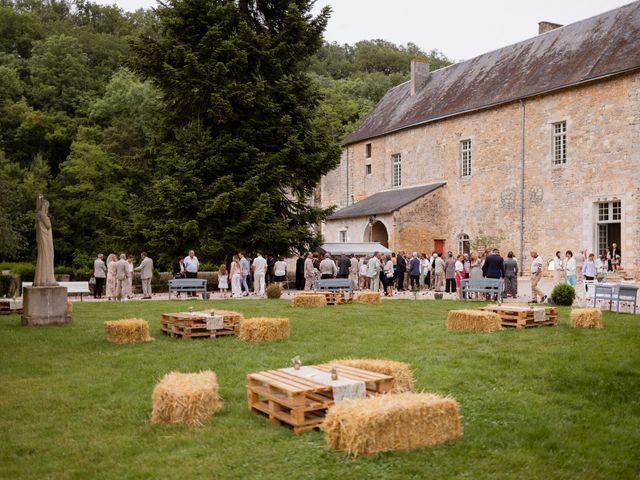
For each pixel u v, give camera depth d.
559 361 9.07
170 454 5.28
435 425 5.36
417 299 20.44
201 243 24.64
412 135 37.16
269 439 5.58
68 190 41.12
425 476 4.66
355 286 26.86
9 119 49.41
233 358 9.44
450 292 24.67
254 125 25.61
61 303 13.80
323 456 5.09
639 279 24.69
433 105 36.50
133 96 47.25
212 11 24.95
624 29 27.39
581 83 26.81
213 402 6.36
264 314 15.59
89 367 8.95
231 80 24.98
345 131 56.06
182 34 25.44
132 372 8.58
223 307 17.28
